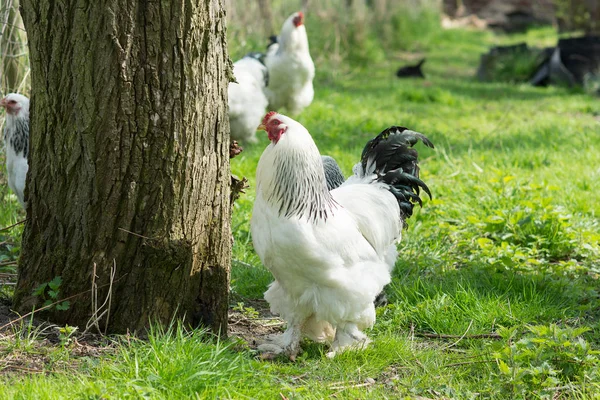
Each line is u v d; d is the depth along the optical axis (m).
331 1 15.82
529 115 11.16
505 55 15.09
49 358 5.62
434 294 6.27
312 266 5.68
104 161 5.69
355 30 16.00
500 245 6.85
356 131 9.26
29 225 5.82
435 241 6.84
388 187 6.07
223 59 5.77
